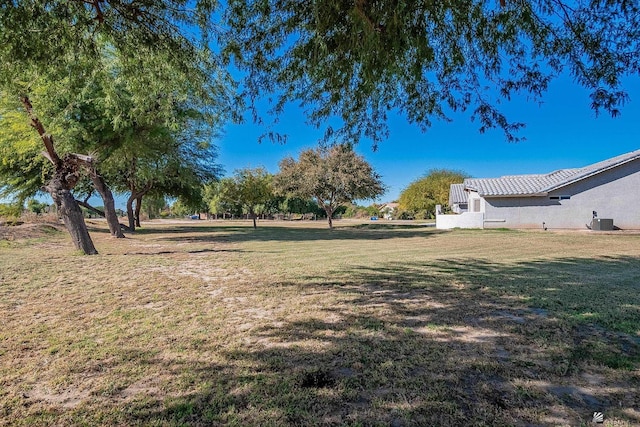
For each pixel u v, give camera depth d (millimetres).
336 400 2502
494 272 7398
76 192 24844
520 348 3381
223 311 4625
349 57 4484
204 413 2355
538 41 4504
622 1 3842
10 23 4047
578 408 2404
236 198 29844
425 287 5953
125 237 18078
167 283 6348
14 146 11867
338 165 26625
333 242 15039
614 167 19719
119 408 2420
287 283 6328
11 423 2256
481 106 5332
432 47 4609
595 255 10195
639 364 3039
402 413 2346
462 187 34188
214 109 8031
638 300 5078
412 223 39625
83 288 5945
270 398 2527
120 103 10484
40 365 3055
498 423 2242
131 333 3814
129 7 4719
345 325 4043
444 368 2977
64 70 5445
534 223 21281
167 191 27047
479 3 4312
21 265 8164
